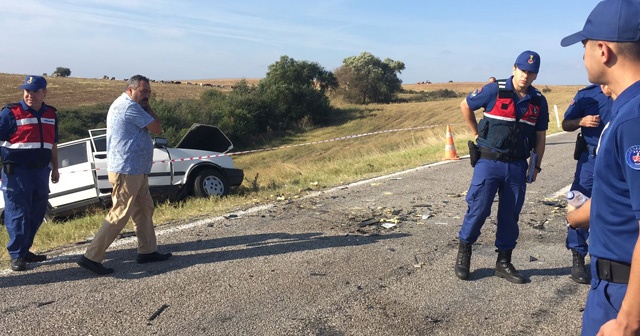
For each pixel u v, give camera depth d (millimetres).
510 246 4477
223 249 5312
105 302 3984
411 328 3562
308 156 32156
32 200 4984
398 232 5969
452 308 3895
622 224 1774
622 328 1687
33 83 4832
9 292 4203
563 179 9133
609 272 1841
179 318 3705
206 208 7359
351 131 46250
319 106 50562
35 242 5832
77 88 57594
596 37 1788
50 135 5008
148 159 4801
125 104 4676
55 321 3654
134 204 4824
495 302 4008
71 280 4473
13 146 4742
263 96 48812
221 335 3455
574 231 4414
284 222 6461
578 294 4160
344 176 10438
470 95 4504
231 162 10047
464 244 4508
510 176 4332
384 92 71938
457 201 7559
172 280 4438
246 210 7184
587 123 4375
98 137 9039
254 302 3975
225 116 43125
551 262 4934
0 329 3533
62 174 8633
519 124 4293
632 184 1648
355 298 4059
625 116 1685
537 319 3711
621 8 1730
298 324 3613
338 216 6781
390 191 8445
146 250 4914
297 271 4645
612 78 1794
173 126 39062
